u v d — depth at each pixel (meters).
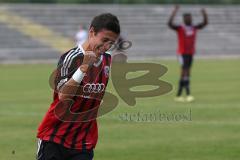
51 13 128.50
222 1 157.12
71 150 18.47
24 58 114.25
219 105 51.31
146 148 33.25
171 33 135.38
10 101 54.78
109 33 17.58
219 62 111.44
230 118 43.91
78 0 139.12
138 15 138.00
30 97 58.03
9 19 122.88
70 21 128.75
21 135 37.09
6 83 72.06
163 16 140.12
